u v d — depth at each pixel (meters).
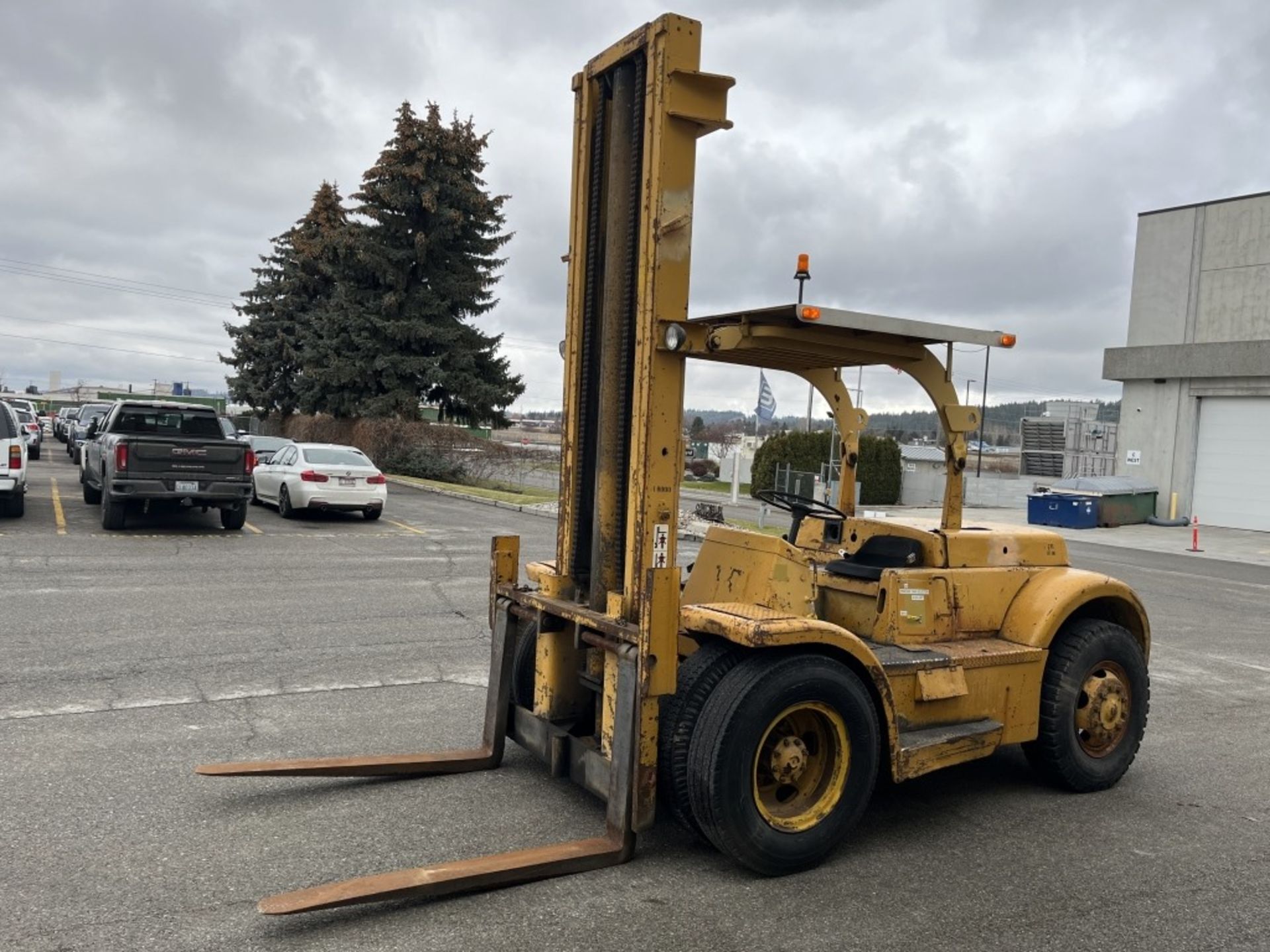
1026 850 4.64
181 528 15.54
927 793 5.44
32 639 7.86
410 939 3.57
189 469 14.79
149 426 16.09
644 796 4.18
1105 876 4.36
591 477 5.07
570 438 5.08
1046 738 5.33
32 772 5.07
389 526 17.61
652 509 4.22
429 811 4.78
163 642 7.98
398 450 30.22
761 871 4.18
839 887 4.16
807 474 29.28
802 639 4.18
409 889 3.69
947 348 5.12
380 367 31.23
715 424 86.00
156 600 9.63
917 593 5.11
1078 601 5.39
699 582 5.46
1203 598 14.12
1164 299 27.81
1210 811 5.27
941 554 5.27
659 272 4.20
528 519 20.47
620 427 4.68
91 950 3.40
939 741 4.71
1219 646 10.25
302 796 4.93
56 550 12.47
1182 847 4.73
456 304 32.94
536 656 5.27
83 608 9.10
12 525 14.59
